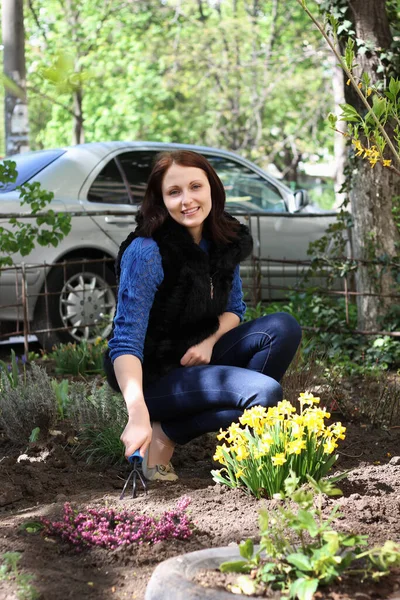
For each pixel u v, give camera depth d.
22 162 8.15
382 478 3.76
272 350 3.95
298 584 2.41
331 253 7.93
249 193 8.97
